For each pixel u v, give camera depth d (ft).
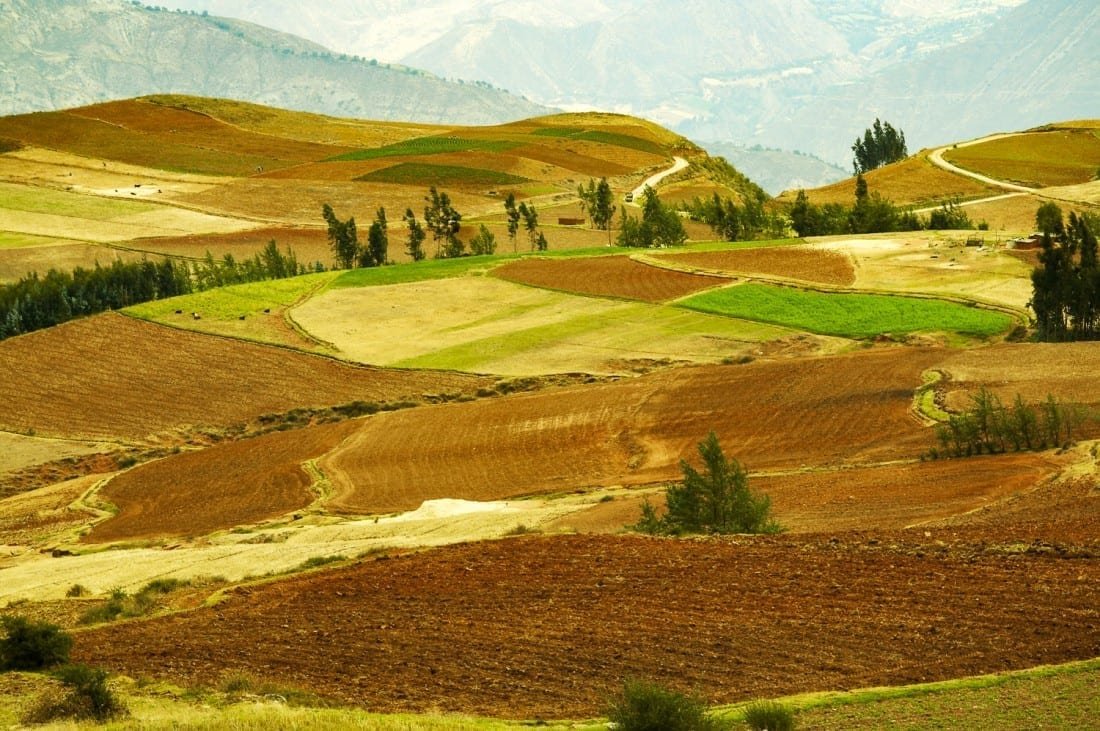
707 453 244.42
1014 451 322.96
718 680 145.18
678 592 181.88
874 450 362.12
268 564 242.99
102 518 407.03
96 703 143.13
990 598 165.27
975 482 285.84
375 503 380.99
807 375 463.42
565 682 148.97
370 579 207.21
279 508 390.63
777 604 171.73
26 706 148.77
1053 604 160.35
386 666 160.45
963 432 332.80
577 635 166.30
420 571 208.74
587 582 191.62
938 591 170.60
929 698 131.44
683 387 471.21
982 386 416.46
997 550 189.57
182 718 133.08
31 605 229.45
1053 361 441.68
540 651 161.07
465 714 139.85
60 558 314.55
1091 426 336.70
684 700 121.90
